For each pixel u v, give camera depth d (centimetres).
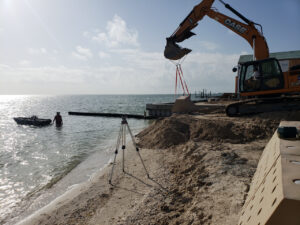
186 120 1129
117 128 1939
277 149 224
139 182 595
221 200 402
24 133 1727
